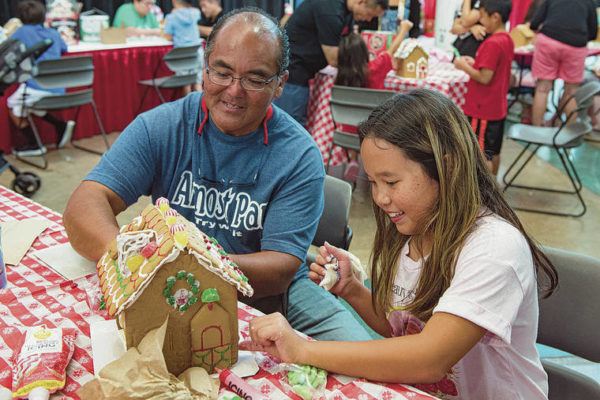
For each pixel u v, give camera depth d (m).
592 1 4.62
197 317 0.91
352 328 1.50
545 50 4.70
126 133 1.45
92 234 1.24
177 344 0.92
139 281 0.87
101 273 1.00
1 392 0.89
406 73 3.58
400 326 1.15
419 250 1.10
